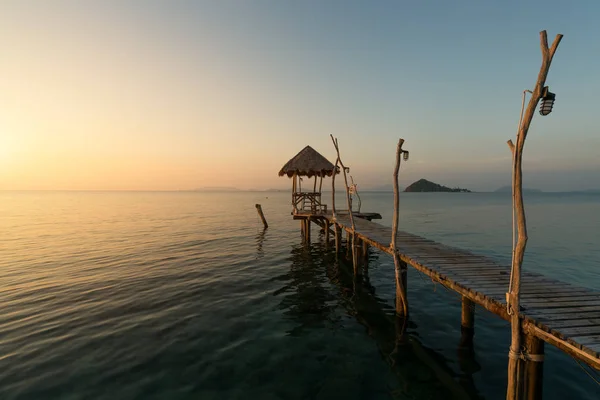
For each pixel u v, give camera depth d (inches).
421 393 228.7
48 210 2325.3
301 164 801.6
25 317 355.9
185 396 223.8
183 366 261.9
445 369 258.7
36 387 231.6
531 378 179.6
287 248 807.7
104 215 1878.7
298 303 414.3
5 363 262.2
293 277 540.7
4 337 307.7
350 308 397.7
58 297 423.8
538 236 1004.6
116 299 418.6
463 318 315.0
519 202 179.9
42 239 935.0
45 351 282.2
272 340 309.9
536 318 178.7
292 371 256.8
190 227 1259.2
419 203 3609.7
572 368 257.8
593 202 4018.2
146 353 281.4
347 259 682.2
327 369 260.2
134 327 333.7
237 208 2682.1
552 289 232.1
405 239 469.1
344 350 291.3
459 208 2598.4
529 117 171.0
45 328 328.5
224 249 789.9
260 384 239.1
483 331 326.0
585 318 179.3
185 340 306.8
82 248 789.9
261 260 668.1
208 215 1902.1
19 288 462.6
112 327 333.1
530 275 272.5
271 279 526.6
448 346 296.2
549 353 282.5
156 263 631.2
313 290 470.6
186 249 784.9
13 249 773.9
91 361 267.0
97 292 446.0
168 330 327.9
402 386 237.0
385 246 410.0
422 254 361.7
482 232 1118.4
